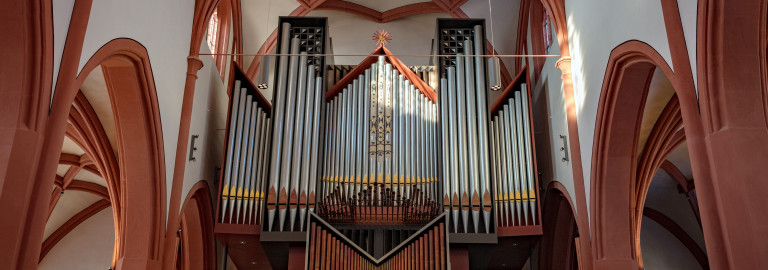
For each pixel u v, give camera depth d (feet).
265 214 44.68
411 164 47.62
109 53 29.55
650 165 42.60
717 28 24.17
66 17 25.63
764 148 23.04
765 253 21.42
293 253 44.50
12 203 22.11
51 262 65.36
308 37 52.03
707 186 23.80
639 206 43.39
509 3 61.77
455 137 47.73
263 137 48.78
